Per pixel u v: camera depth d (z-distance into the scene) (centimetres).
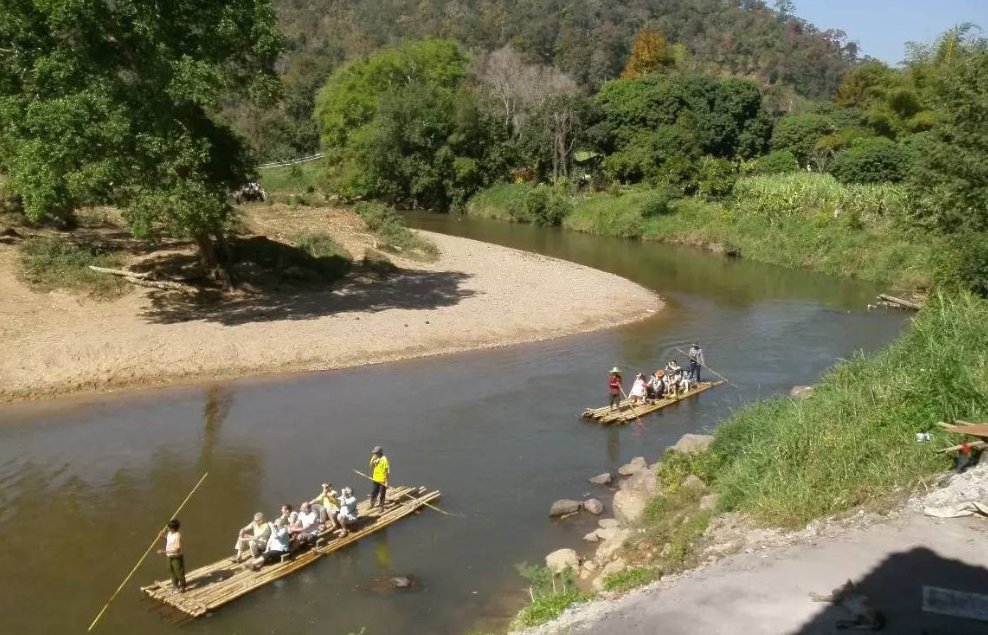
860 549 1141
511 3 17588
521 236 6056
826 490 1333
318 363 2683
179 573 1394
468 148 7575
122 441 2072
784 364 2891
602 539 1590
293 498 1786
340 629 1311
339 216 4841
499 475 1925
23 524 1650
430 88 7469
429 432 2175
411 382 2564
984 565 1072
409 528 1664
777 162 7031
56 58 2509
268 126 9169
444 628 1309
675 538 1386
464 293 3669
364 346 2836
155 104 2633
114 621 1327
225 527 1656
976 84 2609
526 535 1636
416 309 3325
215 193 2870
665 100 7619
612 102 7812
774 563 1137
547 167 7619
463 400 2422
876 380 1670
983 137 2539
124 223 4066
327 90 8200
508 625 1247
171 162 2606
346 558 1544
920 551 1116
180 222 2673
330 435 2138
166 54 2625
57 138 2483
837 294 4131
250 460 1975
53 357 2466
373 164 7388
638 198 6344
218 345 2684
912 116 7025
